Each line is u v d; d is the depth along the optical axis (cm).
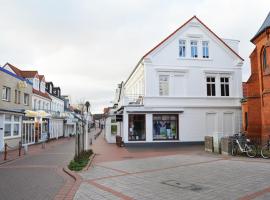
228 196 761
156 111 2562
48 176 1145
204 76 2700
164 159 1622
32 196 820
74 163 1374
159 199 753
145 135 2553
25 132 2981
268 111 1955
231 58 2783
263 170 1149
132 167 1341
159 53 2627
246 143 1633
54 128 4494
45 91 4284
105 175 1132
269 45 1944
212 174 1089
